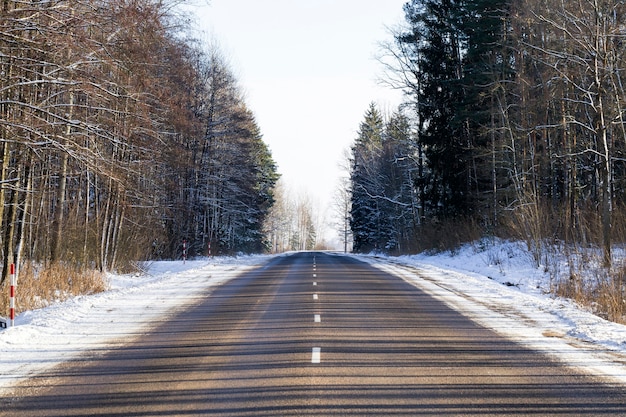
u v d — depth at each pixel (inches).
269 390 311.7
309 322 536.7
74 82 553.3
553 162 1284.4
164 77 870.4
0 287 678.5
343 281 951.6
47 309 625.0
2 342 438.3
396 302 682.2
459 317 570.3
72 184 1160.2
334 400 292.5
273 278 1023.0
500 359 387.5
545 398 298.0
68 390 315.3
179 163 1309.1
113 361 383.9
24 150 661.9
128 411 277.7
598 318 550.6
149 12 639.1
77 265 949.2
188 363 377.7
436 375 343.6
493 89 1280.8
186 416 269.3
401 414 271.0
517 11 1251.8
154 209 1428.4
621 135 1205.7
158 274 1194.0
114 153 900.6
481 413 273.0
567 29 1038.4
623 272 812.0
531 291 826.2
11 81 585.0
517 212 1202.0
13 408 283.6
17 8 521.0
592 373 350.0
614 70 1100.5
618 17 1018.1
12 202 709.3
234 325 525.0
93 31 596.7
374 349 417.1
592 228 1109.7
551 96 1146.7
